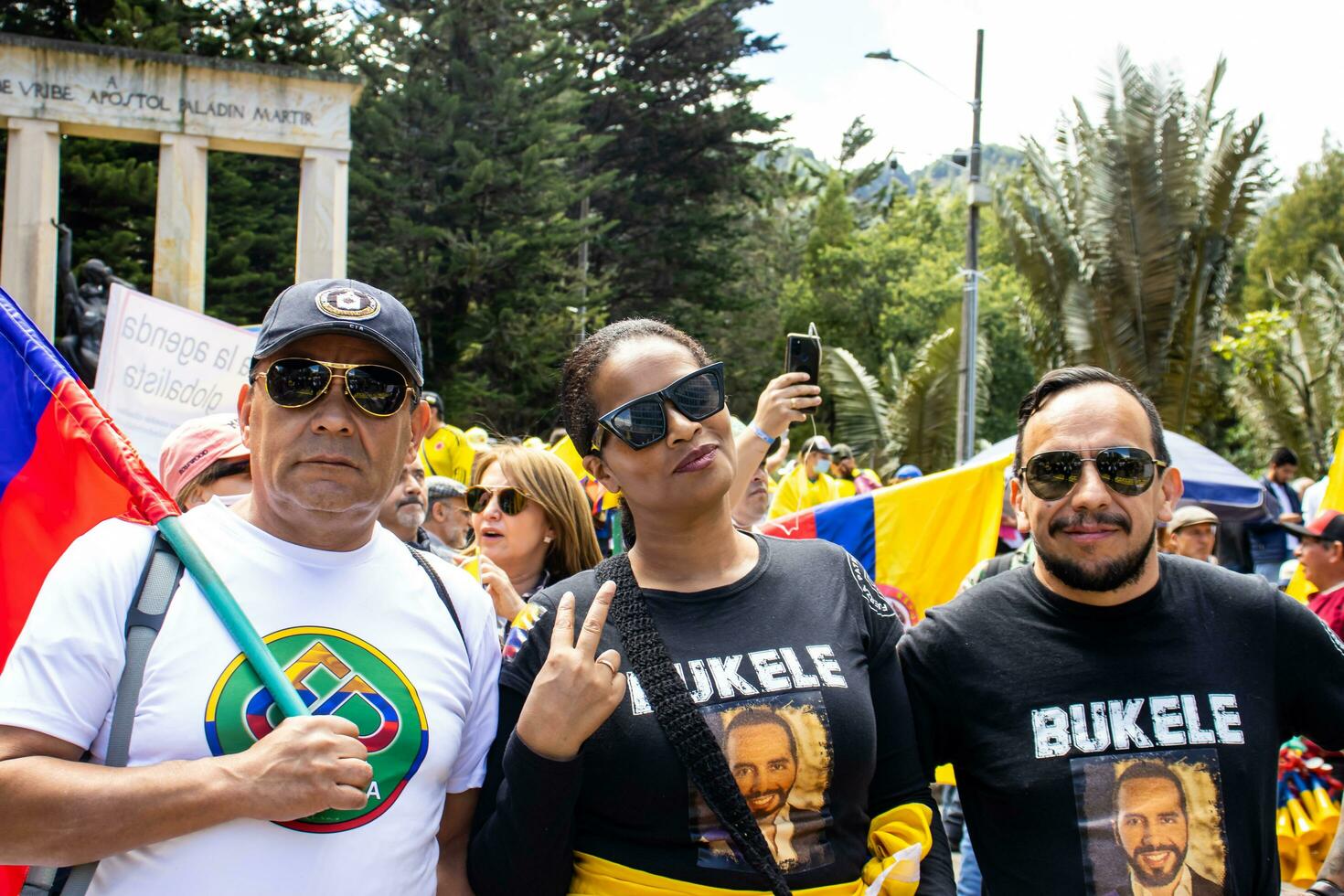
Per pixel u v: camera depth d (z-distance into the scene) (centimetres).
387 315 219
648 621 226
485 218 2636
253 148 1772
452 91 2630
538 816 205
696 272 3497
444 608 226
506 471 406
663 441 226
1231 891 227
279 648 205
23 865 197
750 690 217
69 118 1656
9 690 188
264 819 189
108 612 197
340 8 2650
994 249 4606
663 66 3353
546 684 204
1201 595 249
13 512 233
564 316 2742
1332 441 2178
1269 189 2062
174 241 1700
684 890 210
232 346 614
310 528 214
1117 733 236
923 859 236
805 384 348
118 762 190
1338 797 447
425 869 209
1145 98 2050
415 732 209
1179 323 2123
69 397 229
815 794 216
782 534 555
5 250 1636
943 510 549
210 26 2425
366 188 2452
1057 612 248
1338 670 245
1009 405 4006
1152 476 242
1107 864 229
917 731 253
